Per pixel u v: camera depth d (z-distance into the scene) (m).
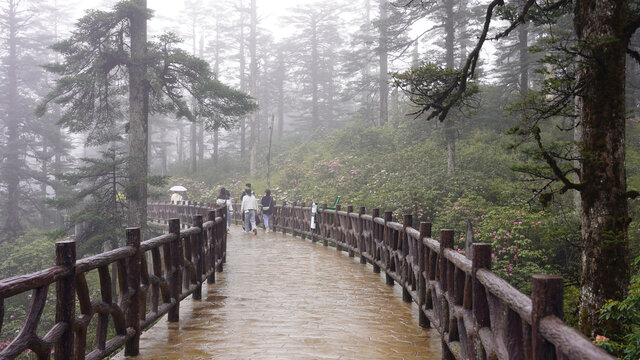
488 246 3.41
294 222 18.94
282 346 5.10
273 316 6.40
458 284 4.21
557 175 5.28
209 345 5.14
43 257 23.86
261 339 5.36
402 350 5.00
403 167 22.17
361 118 33.53
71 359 3.33
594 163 5.12
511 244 11.56
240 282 8.95
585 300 5.28
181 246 6.47
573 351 1.82
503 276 10.91
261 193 31.70
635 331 4.89
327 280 9.12
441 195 17.33
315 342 5.25
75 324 3.42
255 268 10.60
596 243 5.15
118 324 4.40
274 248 14.56
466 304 3.83
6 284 2.66
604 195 5.10
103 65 18.70
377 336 5.49
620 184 5.09
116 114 21.58
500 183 17.02
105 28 19.27
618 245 5.05
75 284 3.56
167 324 6.01
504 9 6.46
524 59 23.58
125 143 40.88
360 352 4.92
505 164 18.69
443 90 6.52
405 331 5.71
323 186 25.17
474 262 3.45
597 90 5.12
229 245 15.41
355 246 12.04
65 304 3.32
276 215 21.34
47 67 18.48
